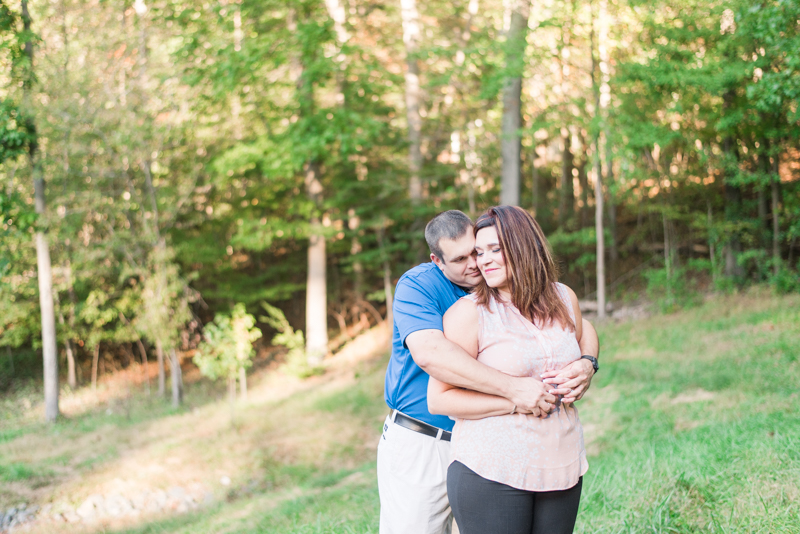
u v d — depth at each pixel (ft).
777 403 18.78
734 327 35.04
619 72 42.93
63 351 70.44
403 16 58.39
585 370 6.43
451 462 6.68
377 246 72.13
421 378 7.63
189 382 63.16
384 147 59.57
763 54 37.01
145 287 52.60
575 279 60.90
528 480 6.17
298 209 58.44
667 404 23.18
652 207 49.52
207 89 50.83
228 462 33.22
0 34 45.78
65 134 47.44
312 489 25.58
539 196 70.28
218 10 49.37
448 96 59.47
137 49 50.60
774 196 43.24
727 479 11.30
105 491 30.63
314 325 60.44
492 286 6.64
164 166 53.31
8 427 51.93
